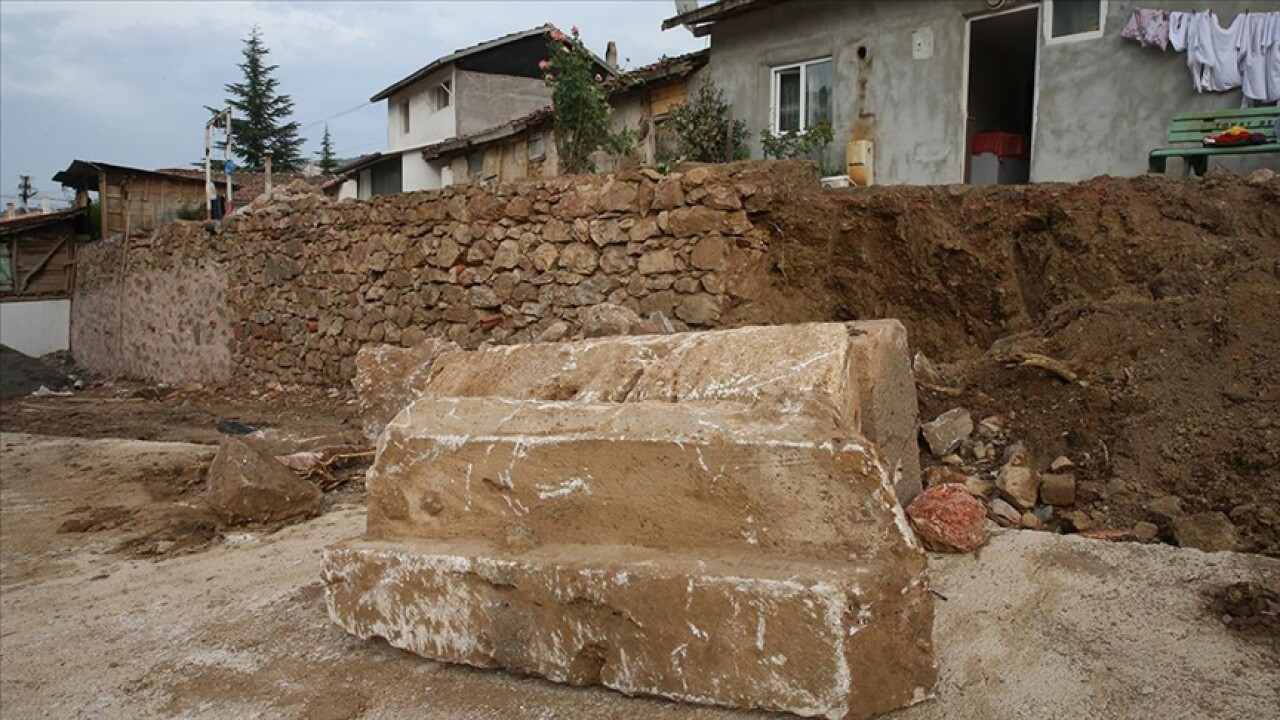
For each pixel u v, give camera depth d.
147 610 4.27
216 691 3.36
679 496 2.88
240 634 3.83
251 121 41.34
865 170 10.40
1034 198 6.11
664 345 3.39
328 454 6.53
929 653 2.62
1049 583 3.24
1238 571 3.15
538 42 22.75
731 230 6.92
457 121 22.02
